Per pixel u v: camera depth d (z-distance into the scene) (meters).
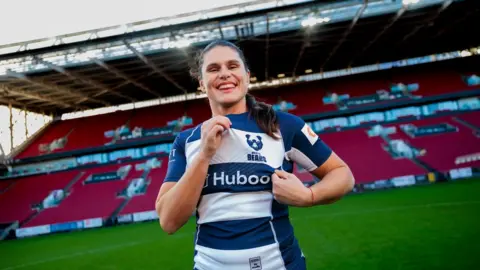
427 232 7.37
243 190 1.18
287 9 12.32
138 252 9.10
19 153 21.14
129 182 18.48
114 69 16.20
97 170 19.88
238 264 1.13
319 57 19.83
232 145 1.22
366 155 17.48
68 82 17.38
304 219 10.52
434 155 16.48
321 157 1.34
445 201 10.48
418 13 14.05
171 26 12.50
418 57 22.56
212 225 1.19
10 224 16.02
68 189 18.36
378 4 13.16
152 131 22.20
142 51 14.33
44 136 22.88
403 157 16.84
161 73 17.84
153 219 15.41
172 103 24.86
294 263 1.23
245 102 1.44
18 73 14.96
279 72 22.36
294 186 1.14
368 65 23.41
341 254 6.63
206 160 1.12
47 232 15.48
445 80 20.92
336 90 22.61
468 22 16.03
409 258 5.88
